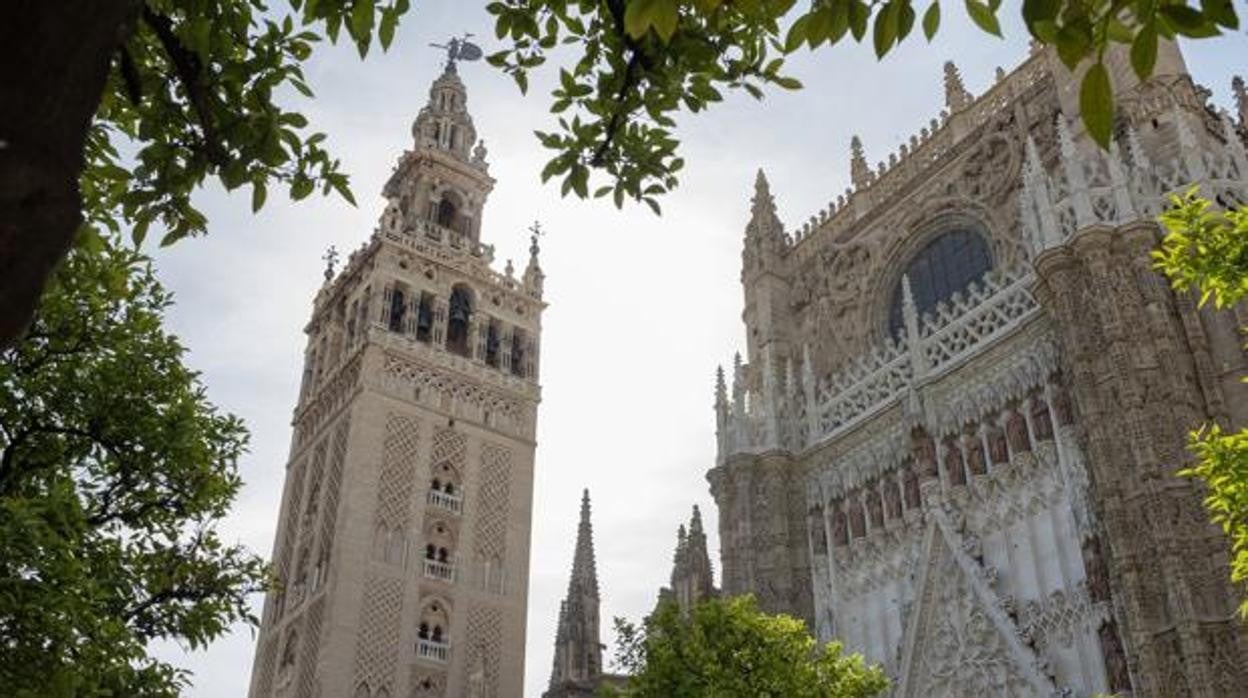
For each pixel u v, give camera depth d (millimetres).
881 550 40719
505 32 12445
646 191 13812
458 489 66875
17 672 13477
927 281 46250
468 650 62219
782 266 52469
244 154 11562
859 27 7000
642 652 33000
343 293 76562
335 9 10766
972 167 45719
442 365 70125
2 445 16516
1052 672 33438
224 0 11016
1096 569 32844
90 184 12992
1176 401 30922
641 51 12375
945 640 36875
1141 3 6078
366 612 59625
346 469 63188
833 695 30500
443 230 76188
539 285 78875
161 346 17812
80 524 15016
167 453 17547
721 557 44375
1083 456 33844
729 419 47656
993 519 37312
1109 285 33312
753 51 12844
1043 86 43875
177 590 18438
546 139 13492
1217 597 28172
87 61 4383
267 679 63094
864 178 51438
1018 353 38562
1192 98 38281
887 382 43531
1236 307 32219
